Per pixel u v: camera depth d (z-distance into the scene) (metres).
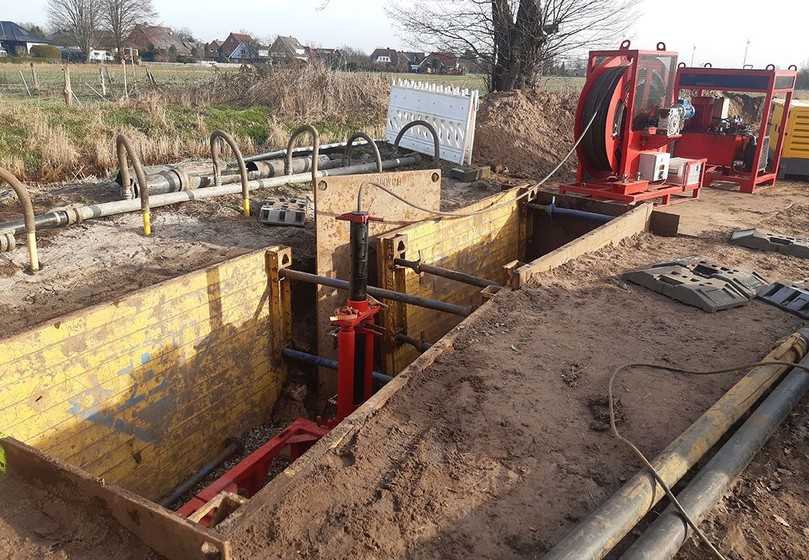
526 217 11.17
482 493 3.59
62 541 3.21
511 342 5.37
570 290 6.52
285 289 7.58
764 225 9.68
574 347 5.29
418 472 3.73
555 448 3.99
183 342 6.47
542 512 3.46
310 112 18.95
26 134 12.24
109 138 12.98
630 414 4.35
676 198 11.61
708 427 3.87
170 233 8.52
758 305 6.30
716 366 5.02
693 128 13.13
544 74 22.19
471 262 9.95
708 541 3.13
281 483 3.57
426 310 8.85
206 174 10.41
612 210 10.11
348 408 6.14
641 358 5.13
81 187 10.49
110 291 6.66
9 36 78.50
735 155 12.80
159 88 21.56
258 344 7.44
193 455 6.82
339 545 3.20
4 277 6.85
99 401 5.73
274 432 7.60
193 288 6.46
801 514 3.47
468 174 13.17
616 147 10.16
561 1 19.58
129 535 3.16
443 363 5.00
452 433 4.11
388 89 20.92
